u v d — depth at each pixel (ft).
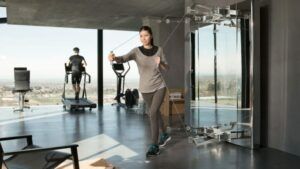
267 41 15.25
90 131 19.30
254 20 14.97
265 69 15.38
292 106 13.94
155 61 13.56
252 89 14.99
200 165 12.20
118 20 31.30
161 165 12.19
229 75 16.29
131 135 17.97
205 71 17.85
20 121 23.84
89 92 37.68
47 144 15.83
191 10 18.48
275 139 14.88
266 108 15.34
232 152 14.24
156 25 28.89
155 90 13.75
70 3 24.40
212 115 17.22
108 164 11.61
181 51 29.30
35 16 29.68
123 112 29.91
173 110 26.71
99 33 38.06
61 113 29.17
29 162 8.33
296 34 13.73
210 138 16.81
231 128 15.92
